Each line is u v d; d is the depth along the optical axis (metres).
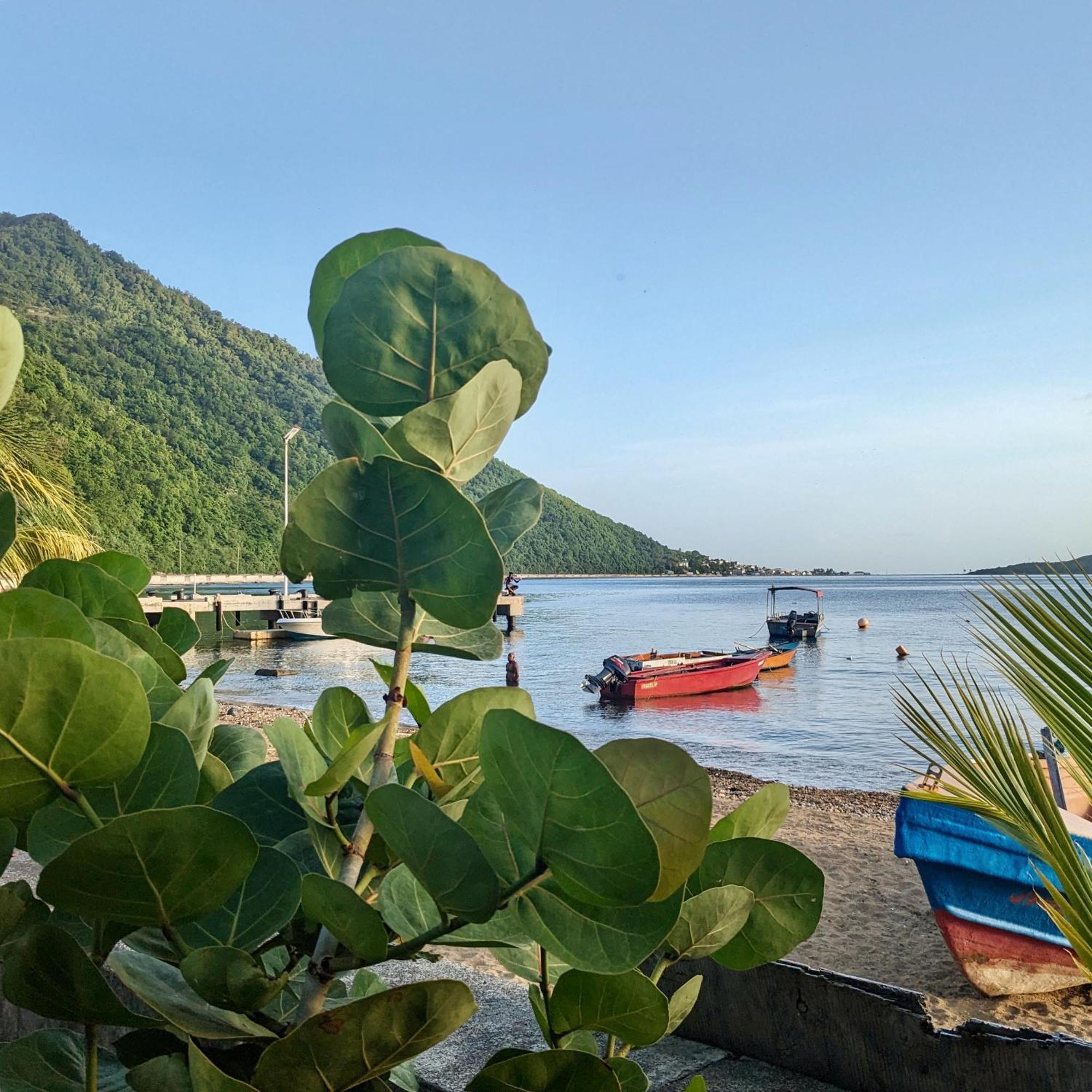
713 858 0.95
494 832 0.73
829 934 9.59
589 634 71.56
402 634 0.89
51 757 0.66
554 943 0.69
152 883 0.65
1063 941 7.79
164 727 0.83
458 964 2.80
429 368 0.96
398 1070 1.17
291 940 0.93
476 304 0.96
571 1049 0.90
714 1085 1.98
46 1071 0.91
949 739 3.29
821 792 18.30
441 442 0.87
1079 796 10.53
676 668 37.44
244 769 1.23
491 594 0.81
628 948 0.67
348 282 0.96
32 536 10.98
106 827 0.60
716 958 0.98
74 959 0.70
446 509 0.80
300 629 54.75
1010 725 3.09
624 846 0.59
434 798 0.89
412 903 0.89
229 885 0.67
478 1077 0.77
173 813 0.61
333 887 0.64
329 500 0.80
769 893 0.95
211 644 55.50
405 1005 0.64
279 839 1.02
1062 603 2.91
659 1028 0.82
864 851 12.98
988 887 7.96
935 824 8.15
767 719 30.92
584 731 28.55
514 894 0.67
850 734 27.89
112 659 0.64
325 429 0.91
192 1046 0.65
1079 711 2.85
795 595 190.88
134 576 1.32
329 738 1.01
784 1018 2.05
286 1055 0.64
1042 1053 1.73
